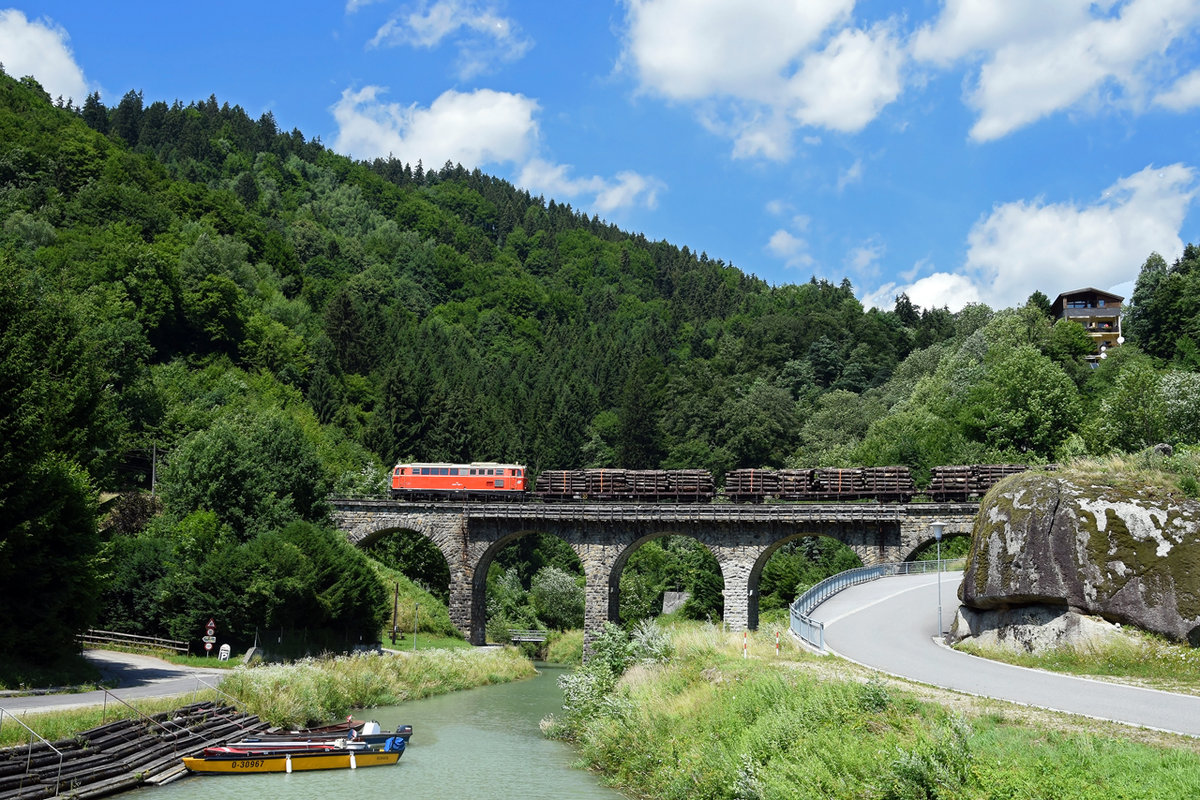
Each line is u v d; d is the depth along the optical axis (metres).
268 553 48.12
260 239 165.12
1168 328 106.12
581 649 73.25
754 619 60.84
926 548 69.38
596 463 133.25
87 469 43.50
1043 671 26.61
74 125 160.38
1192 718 19.50
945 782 15.57
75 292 94.31
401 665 48.56
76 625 35.06
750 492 65.44
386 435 114.88
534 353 196.88
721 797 20.80
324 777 27.70
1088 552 28.64
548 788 26.95
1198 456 33.44
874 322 161.38
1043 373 80.12
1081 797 14.22
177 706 29.59
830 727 20.02
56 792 21.91
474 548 68.00
